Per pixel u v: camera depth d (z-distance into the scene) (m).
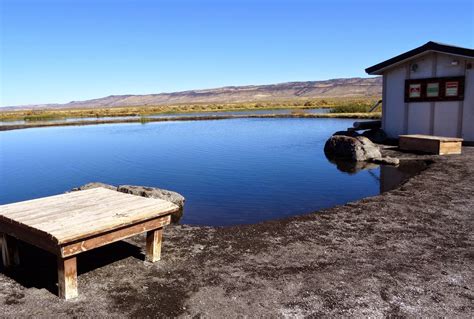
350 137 14.39
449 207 6.96
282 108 68.75
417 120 15.77
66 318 3.63
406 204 7.21
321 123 30.52
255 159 14.73
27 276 4.54
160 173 12.60
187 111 69.56
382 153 13.88
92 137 24.78
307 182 10.64
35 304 3.88
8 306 3.85
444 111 14.92
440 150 12.70
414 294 3.99
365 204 7.30
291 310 3.72
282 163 13.71
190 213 8.11
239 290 4.12
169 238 5.75
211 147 18.48
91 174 12.87
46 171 13.61
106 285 4.27
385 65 16.33
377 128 17.91
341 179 10.86
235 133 25.05
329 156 14.84
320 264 4.73
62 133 28.09
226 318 3.60
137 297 4.00
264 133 24.50
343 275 4.43
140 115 54.94
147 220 4.61
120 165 14.34
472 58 13.74
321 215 6.71
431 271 4.50
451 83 14.59
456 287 4.12
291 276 4.43
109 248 5.36
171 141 21.44
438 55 14.87
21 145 21.31
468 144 14.38
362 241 5.46
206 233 5.95
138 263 4.86
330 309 3.73
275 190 9.86
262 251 5.17
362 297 3.94
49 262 4.95
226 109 75.06
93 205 4.83
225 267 4.70
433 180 9.06
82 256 5.09
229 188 10.23
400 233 5.75
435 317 3.57
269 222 6.42
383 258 4.88
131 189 8.34
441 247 5.21
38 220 4.17
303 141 19.81
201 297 3.98
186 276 4.47
